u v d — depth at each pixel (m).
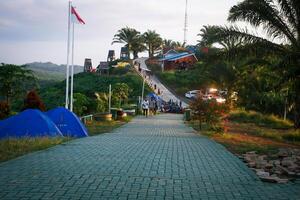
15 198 5.28
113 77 70.88
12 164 7.68
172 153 10.01
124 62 87.62
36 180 6.32
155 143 12.34
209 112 18.73
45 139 11.61
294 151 11.04
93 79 71.19
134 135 15.95
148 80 70.31
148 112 36.97
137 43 91.81
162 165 8.11
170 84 69.69
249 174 7.44
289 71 16.36
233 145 12.81
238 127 23.58
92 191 5.75
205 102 19.33
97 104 29.41
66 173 6.91
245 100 37.22
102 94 33.25
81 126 15.65
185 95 60.78
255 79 35.12
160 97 57.91
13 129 13.17
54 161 8.12
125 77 69.62
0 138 12.33
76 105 26.45
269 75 25.48
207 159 9.16
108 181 6.41
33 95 20.47
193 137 15.59
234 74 36.19
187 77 70.69
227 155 9.92
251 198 5.73
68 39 19.73
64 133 15.33
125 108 39.38
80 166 7.62
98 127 21.16
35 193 5.55
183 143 12.66
